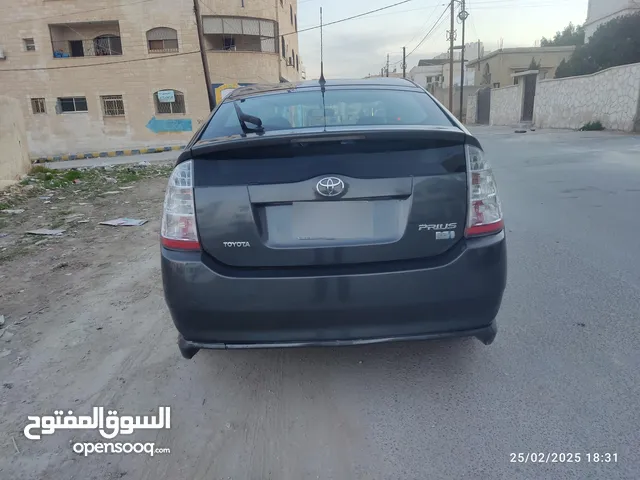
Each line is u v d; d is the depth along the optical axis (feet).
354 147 6.97
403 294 7.00
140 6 86.74
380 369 8.79
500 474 6.31
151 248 17.51
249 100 9.80
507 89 91.86
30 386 8.68
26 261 16.37
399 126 7.80
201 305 7.09
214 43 92.12
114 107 90.84
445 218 7.06
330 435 7.17
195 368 9.13
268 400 8.08
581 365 8.55
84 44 92.07
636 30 78.54
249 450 6.95
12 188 32.17
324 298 6.97
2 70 88.79
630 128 54.13
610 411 7.36
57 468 6.75
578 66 83.76
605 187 23.63
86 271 15.07
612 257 13.73
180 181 7.21
